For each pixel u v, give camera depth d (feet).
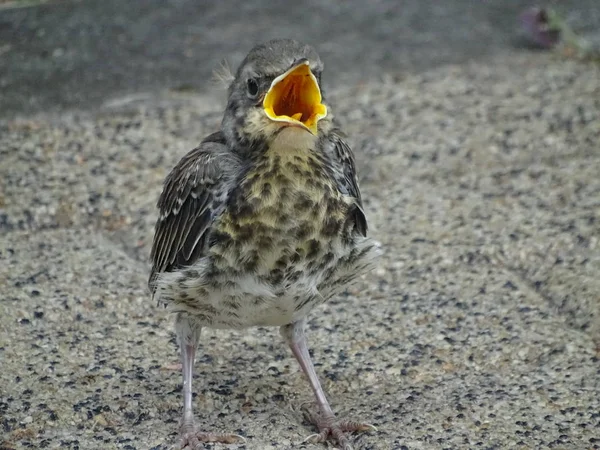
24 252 38.47
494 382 31.68
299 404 30.60
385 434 28.86
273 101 26.18
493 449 28.22
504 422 29.55
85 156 45.55
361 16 60.39
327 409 29.14
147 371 31.89
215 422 29.32
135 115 49.49
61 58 54.75
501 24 59.88
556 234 39.68
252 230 25.89
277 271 26.25
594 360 32.73
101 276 36.88
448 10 61.26
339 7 61.36
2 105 50.01
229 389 30.94
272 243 25.95
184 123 48.80
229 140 27.45
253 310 26.86
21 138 46.96
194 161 27.78
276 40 27.27
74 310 34.86
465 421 29.58
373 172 44.86
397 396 30.94
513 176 44.47
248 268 26.17
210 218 26.45
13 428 28.86
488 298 36.14
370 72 53.98
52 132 47.65
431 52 56.39
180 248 27.68
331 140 27.55
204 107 50.39
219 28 58.39
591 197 42.42
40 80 52.49
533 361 32.89
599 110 49.73
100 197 42.22
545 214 41.34
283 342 33.78
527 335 34.04
